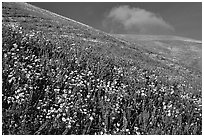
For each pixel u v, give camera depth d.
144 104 10.43
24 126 7.44
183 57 63.56
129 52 27.53
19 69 9.70
